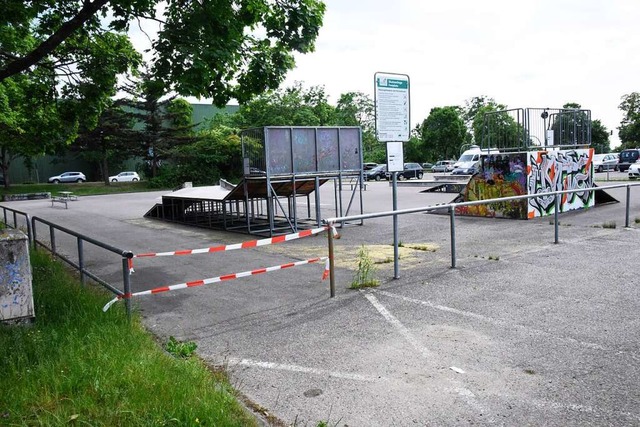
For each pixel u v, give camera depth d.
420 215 16.27
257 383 4.32
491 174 14.96
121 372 4.11
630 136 58.22
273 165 13.43
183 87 8.40
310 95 66.56
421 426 3.54
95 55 10.61
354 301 6.62
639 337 4.99
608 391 3.93
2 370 4.25
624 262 8.18
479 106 92.56
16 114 14.10
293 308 6.46
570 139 16.33
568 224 12.83
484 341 5.05
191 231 15.58
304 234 6.75
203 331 5.76
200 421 3.43
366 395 4.03
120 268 9.84
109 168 61.75
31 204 31.69
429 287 7.14
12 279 5.42
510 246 10.04
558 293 6.60
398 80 8.25
